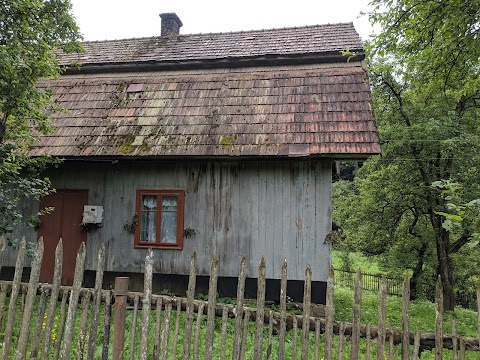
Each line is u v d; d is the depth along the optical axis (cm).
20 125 693
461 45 702
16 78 581
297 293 816
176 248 876
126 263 894
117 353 334
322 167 835
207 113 908
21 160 679
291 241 831
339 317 875
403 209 1348
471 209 360
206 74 1030
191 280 334
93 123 928
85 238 917
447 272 1227
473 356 587
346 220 1495
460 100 1198
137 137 874
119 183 921
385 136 1223
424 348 297
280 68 1002
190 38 1259
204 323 631
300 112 862
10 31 592
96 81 1062
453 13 646
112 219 913
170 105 947
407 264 1394
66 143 884
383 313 300
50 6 659
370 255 1555
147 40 1287
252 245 848
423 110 1212
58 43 715
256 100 916
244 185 868
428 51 743
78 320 599
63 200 939
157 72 1068
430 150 1179
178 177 898
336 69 960
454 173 1153
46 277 923
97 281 346
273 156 795
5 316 603
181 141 848
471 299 1630
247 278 840
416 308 1095
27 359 452
